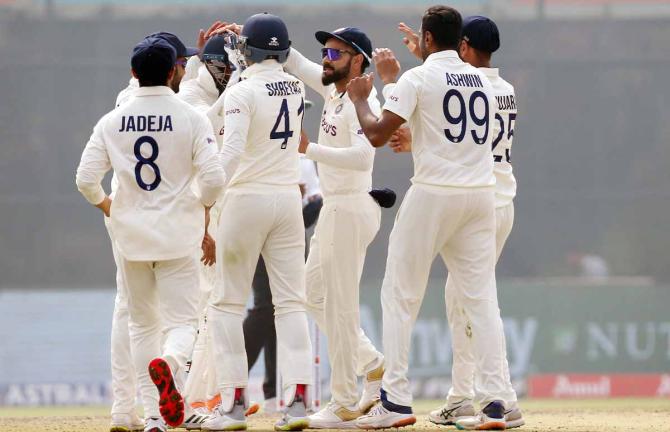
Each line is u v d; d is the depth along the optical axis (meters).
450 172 23.41
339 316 25.50
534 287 58.91
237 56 25.70
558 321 58.78
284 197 23.89
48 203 73.19
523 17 76.38
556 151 75.75
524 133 75.75
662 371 59.00
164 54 22.34
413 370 56.34
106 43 74.12
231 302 24.12
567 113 76.00
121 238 22.39
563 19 76.31
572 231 75.38
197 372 27.25
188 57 26.16
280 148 23.88
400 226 23.81
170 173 22.34
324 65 25.17
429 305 56.84
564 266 75.00
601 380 58.66
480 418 24.19
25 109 73.62
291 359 23.97
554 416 32.12
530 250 75.19
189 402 27.22
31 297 57.59
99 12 74.19
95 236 73.25
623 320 59.09
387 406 23.70
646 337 59.06
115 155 22.34
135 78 23.39
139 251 22.27
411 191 23.70
